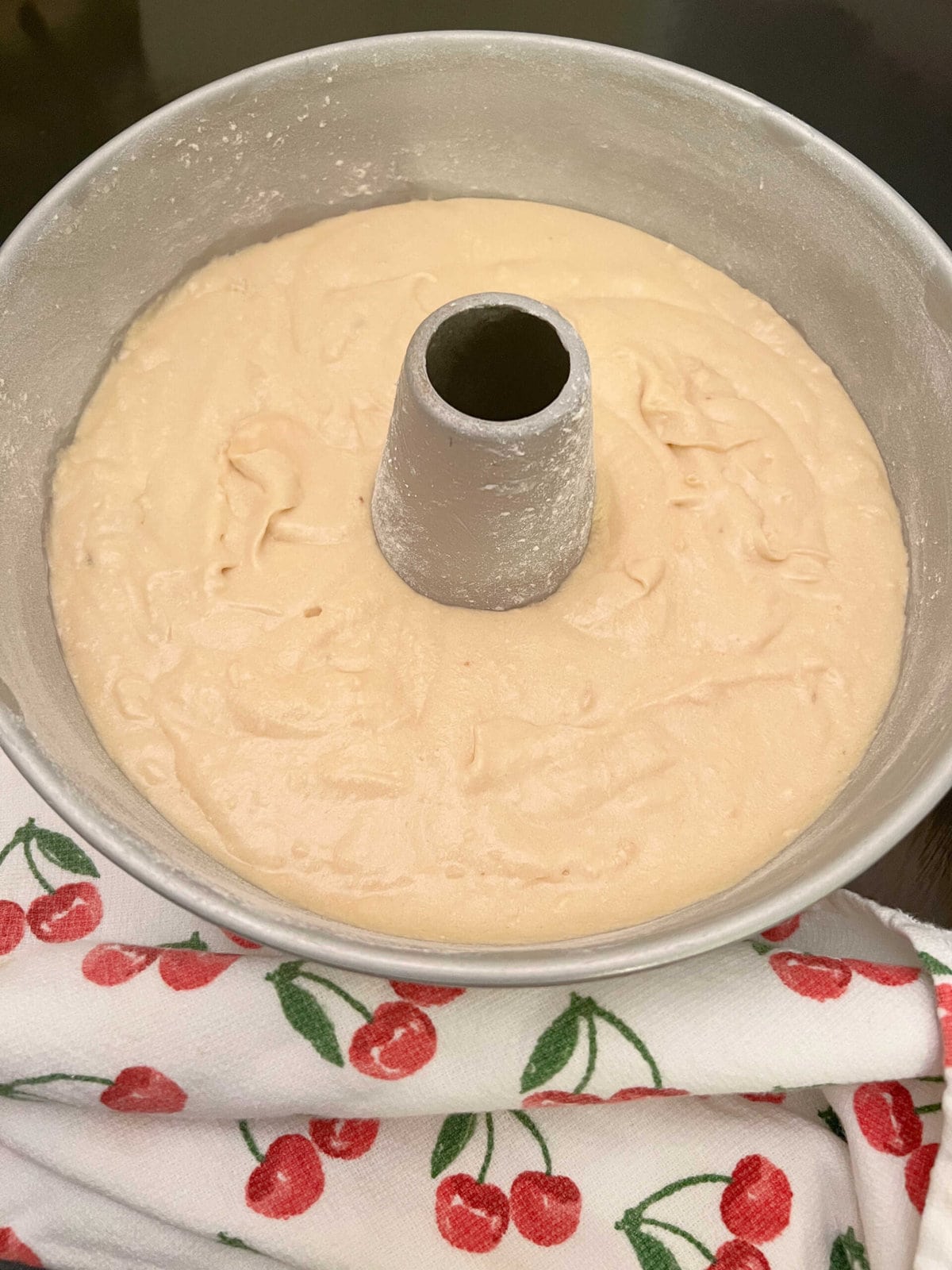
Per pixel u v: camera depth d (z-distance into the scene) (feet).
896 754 1.00
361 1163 1.05
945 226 1.47
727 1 1.63
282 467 1.11
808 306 1.26
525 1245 1.02
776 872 0.95
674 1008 1.00
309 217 1.29
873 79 1.58
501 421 1.01
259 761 1.01
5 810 1.14
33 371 1.10
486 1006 1.01
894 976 1.02
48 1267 1.05
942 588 1.09
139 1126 1.04
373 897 0.97
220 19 1.60
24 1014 0.98
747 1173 1.04
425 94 1.23
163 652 1.05
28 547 1.08
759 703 1.05
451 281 1.26
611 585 1.08
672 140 1.24
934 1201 0.95
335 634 1.05
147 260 1.19
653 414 1.17
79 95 1.55
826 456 1.20
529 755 1.01
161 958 1.02
